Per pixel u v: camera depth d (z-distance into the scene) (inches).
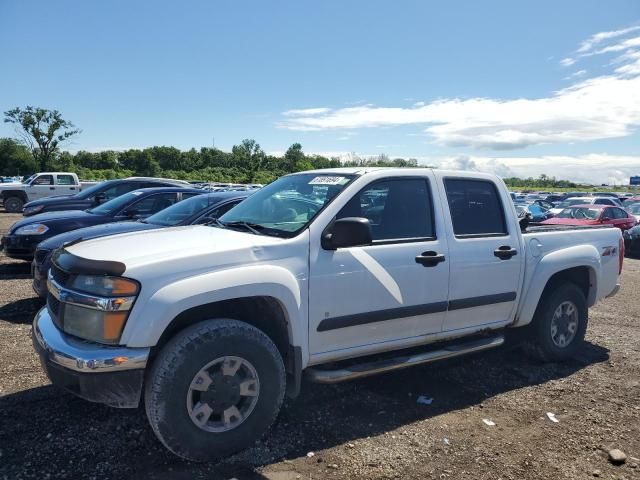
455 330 171.8
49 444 129.1
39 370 176.9
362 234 135.9
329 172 169.2
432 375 186.7
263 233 146.6
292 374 138.1
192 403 120.5
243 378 127.5
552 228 215.2
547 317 196.9
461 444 136.6
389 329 154.9
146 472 118.8
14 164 2564.0
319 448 132.3
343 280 143.0
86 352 114.8
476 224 177.9
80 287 121.6
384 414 153.5
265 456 127.3
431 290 160.7
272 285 129.3
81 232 271.0
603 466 128.0
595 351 220.5
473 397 168.2
